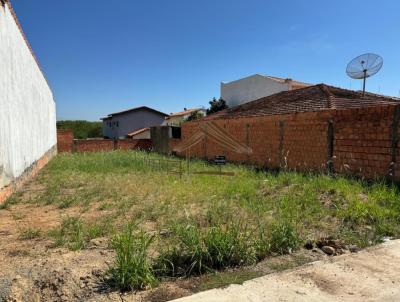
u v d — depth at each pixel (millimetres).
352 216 4609
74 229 4160
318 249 3582
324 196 5789
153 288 2660
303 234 3980
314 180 6875
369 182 7121
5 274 2842
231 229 3518
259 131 11555
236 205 5406
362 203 5047
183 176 8961
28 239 3898
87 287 2637
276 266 3125
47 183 8086
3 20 6051
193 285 2723
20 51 7805
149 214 4949
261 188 6914
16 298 2484
